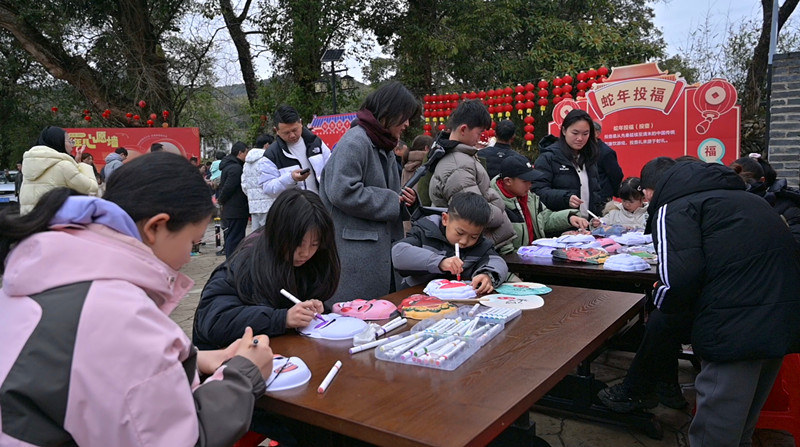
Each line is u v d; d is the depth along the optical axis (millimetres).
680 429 2652
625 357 3604
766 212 1802
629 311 1958
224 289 1820
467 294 2105
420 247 2447
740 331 1705
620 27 12375
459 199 2352
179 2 12242
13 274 976
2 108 13297
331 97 12195
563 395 2775
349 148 2420
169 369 974
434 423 1089
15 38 11820
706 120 6234
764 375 1864
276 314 1682
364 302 1964
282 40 12016
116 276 991
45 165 3174
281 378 1301
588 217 4035
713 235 1779
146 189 1061
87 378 912
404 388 1278
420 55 11867
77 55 11859
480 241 2514
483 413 1133
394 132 2564
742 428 1790
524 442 1764
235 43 13258
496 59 12094
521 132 11898
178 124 14195
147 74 11891
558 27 11188
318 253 1878
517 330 1716
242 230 6109
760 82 9180
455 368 1398
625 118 6664
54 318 928
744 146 7750
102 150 10305
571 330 1706
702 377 1849
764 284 1710
